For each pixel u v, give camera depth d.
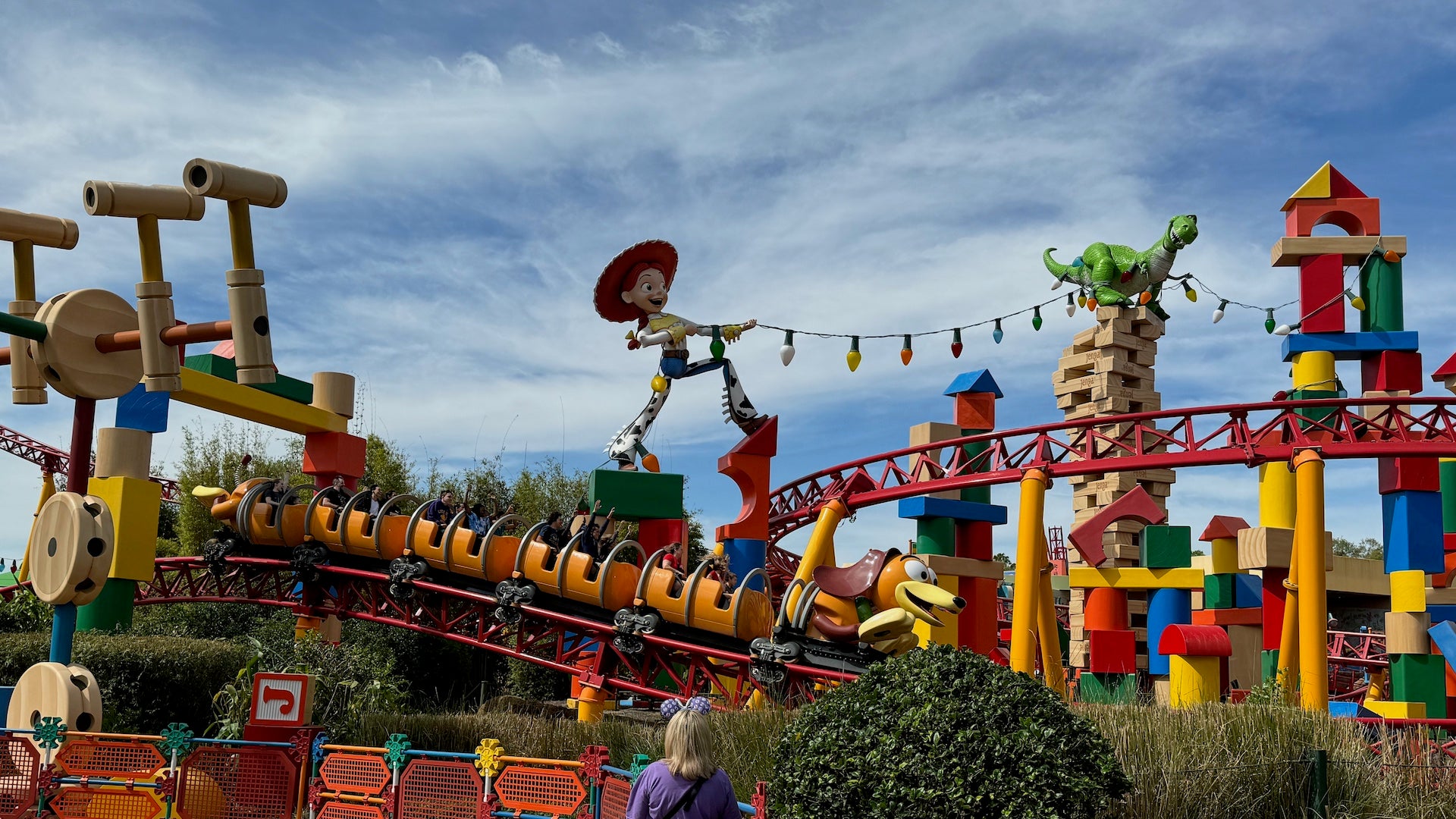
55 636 12.16
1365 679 32.97
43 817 10.16
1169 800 10.27
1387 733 14.12
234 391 21.77
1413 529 24.06
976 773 7.83
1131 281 30.14
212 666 15.16
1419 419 22.78
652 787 6.43
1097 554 27.09
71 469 12.24
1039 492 21.80
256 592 23.53
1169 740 11.35
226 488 36.44
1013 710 8.24
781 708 13.70
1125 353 30.25
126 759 10.31
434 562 20.86
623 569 19.56
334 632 22.95
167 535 43.72
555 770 9.53
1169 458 23.23
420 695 25.14
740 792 11.20
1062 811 7.89
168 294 11.49
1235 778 10.73
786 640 18.23
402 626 21.23
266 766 10.24
